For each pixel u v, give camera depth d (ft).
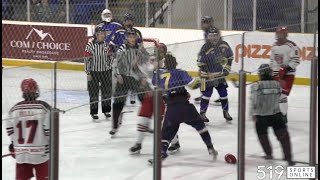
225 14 91.91
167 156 39.09
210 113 50.85
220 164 41.45
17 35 105.29
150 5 97.30
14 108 34.01
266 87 41.96
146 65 37.81
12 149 34.55
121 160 37.52
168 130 39.47
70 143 37.04
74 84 51.21
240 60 45.78
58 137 31.68
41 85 38.32
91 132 37.55
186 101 41.01
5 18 105.40
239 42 45.93
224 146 41.98
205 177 40.32
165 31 95.96
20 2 104.32
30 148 34.42
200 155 40.96
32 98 33.86
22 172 34.78
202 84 43.78
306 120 44.32
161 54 38.55
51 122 31.60
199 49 43.70
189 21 95.81
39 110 33.76
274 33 46.21
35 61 104.83
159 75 37.27
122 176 37.42
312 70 44.16
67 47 102.78
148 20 97.40
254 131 41.50
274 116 42.42
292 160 43.47
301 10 87.35
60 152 36.70
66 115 37.32
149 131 36.35
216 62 44.60
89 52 58.13
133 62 38.32
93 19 101.04
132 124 37.04
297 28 48.01
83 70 55.83
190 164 40.32
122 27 72.23
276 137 42.75
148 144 36.58
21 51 105.60
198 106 47.21
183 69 42.55
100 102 37.91
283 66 45.16
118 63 40.29
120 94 38.01
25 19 104.78
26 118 33.88
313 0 87.61
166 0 97.04
